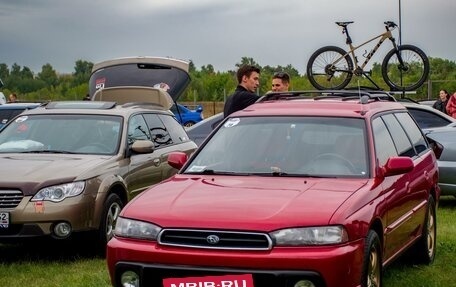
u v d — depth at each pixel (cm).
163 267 674
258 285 656
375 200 736
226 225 666
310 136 815
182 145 1283
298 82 3506
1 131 1156
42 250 1081
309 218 665
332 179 762
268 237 657
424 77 1747
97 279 889
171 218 684
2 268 968
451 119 1608
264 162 798
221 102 4844
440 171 1423
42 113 1171
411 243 883
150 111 1241
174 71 2008
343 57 1739
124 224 706
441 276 907
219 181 766
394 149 862
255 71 1115
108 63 2030
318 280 652
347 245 669
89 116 1153
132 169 1099
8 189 970
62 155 1078
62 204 972
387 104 929
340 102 878
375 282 738
